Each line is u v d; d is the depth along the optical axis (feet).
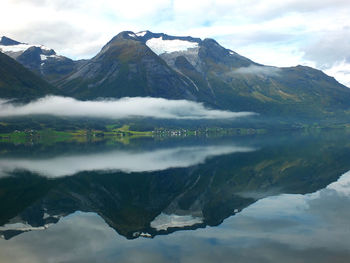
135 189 275.80
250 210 196.13
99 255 138.92
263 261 127.44
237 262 127.54
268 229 160.97
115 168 388.78
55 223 186.09
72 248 147.74
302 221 170.40
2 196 253.85
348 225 162.30
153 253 138.92
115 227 176.96
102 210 213.05
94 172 361.51
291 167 353.92
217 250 139.13
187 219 187.11
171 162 434.30
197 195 247.50
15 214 205.05
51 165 422.00
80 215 202.08
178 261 130.41
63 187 285.23
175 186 285.02
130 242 152.76
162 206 220.23
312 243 142.10
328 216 176.96
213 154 521.24
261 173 326.44
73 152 617.62
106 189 276.62
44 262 134.62
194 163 417.69
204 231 163.63
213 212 198.49
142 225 179.52
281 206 201.16
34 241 157.89
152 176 333.21
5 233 170.19
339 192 232.12
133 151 618.44
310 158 419.54
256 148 608.19
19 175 344.49
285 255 131.75
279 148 585.63
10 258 139.23
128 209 214.28
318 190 240.73
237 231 160.45
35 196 253.03
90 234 165.99
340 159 400.88
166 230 168.66
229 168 365.61
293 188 252.01
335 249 135.85
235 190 256.93
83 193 263.08
